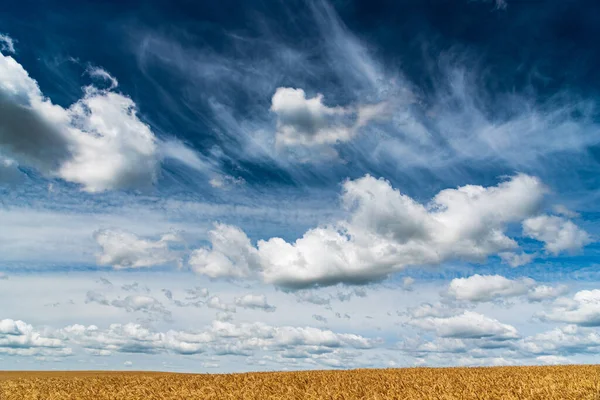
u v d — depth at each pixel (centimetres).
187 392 2511
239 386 2623
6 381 3356
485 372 3381
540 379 2670
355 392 2269
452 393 2141
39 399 2639
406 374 3244
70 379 3422
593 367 3809
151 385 2825
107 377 3488
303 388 2523
